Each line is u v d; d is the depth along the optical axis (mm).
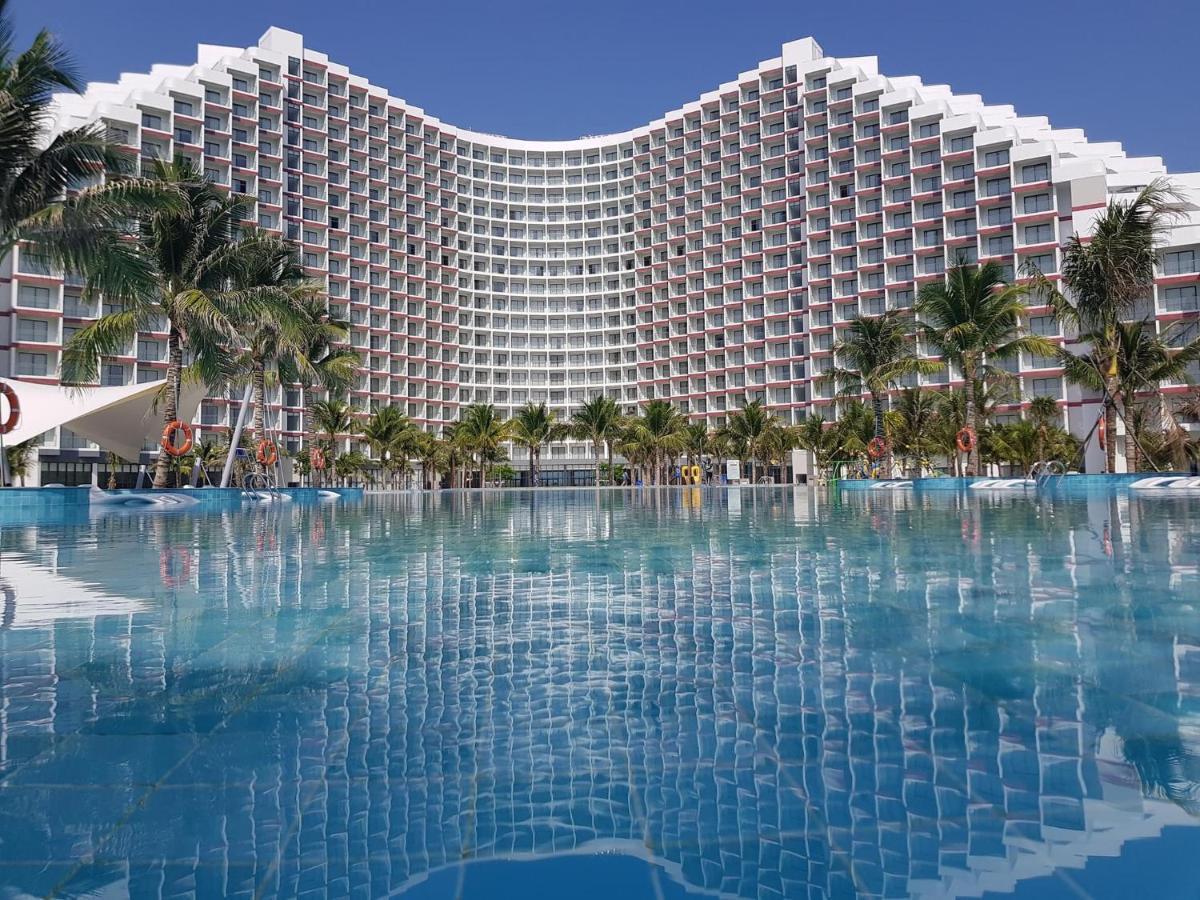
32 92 15758
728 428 71000
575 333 111062
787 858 1699
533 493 47750
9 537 11219
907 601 4980
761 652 3648
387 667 3463
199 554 8562
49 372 58750
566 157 112812
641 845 1784
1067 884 1570
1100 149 73438
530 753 2387
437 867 1689
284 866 1709
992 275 32406
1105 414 29188
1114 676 3129
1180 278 53156
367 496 42625
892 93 76812
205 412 67875
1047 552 7684
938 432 45656
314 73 85562
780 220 87875
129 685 3188
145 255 21219
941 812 1934
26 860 1755
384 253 92312
